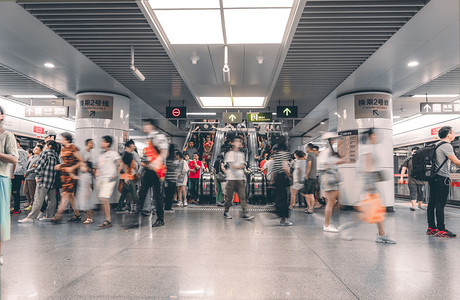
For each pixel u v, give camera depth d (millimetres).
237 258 3535
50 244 4227
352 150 9242
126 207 8266
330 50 6445
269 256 3633
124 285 2654
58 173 6535
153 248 4004
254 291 2537
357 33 5711
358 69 7508
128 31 5680
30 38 5871
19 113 11781
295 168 8086
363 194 4422
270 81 8664
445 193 4906
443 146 4852
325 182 5340
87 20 5332
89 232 5141
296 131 19453
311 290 2568
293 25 5254
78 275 2920
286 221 5965
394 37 5711
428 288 2631
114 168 5773
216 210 8469
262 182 10359
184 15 5152
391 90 9344
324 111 12844
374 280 2822
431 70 7543
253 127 18391
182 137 23406
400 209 9242
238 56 6820
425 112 10102
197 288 2594
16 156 3119
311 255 3689
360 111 9305
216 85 9078
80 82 8742
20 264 3273
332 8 4949
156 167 5715
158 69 7766
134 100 11008
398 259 3533
